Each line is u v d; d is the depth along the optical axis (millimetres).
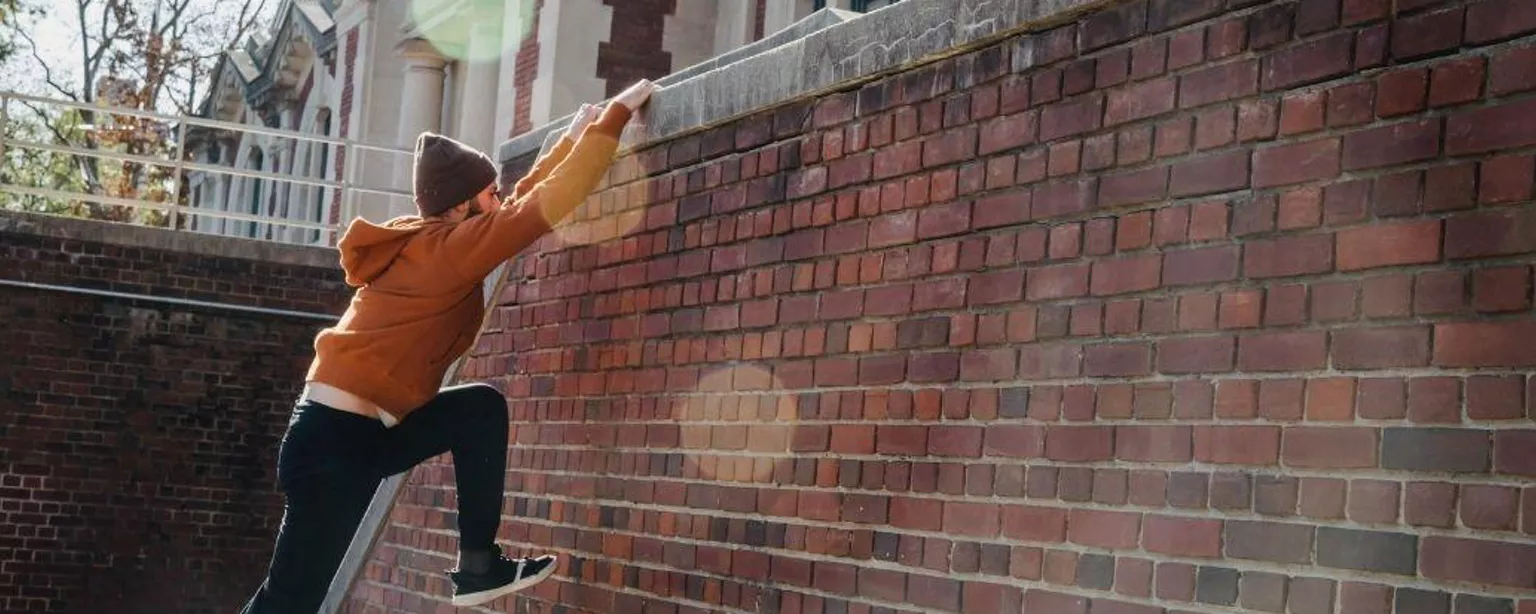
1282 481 3193
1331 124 3203
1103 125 3770
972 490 3994
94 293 13078
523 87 15086
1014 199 4008
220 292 13477
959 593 3977
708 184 5297
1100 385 3670
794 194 4859
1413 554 2924
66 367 13047
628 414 5547
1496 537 2793
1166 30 3629
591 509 5688
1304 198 3238
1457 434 2883
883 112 4535
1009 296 3979
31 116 34531
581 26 14453
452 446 5105
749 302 4992
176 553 13227
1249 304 3326
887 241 4438
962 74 4250
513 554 6188
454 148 4973
